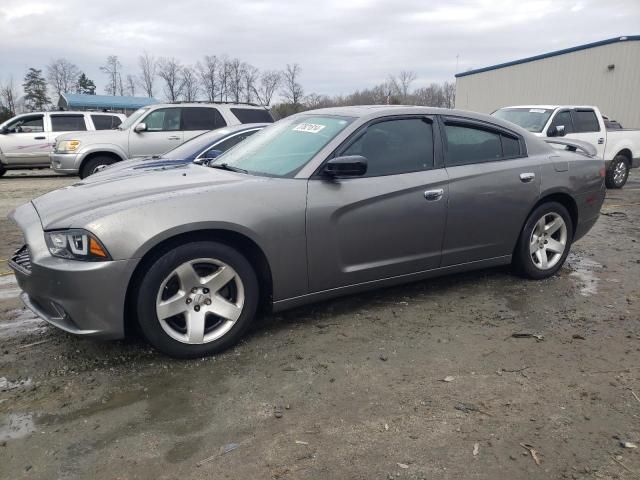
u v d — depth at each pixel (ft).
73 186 13.37
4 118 152.87
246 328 11.96
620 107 75.56
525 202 15.56
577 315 13.84
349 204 12.59
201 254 11.08
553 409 9.48
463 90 108.88
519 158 15.79
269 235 11.68
